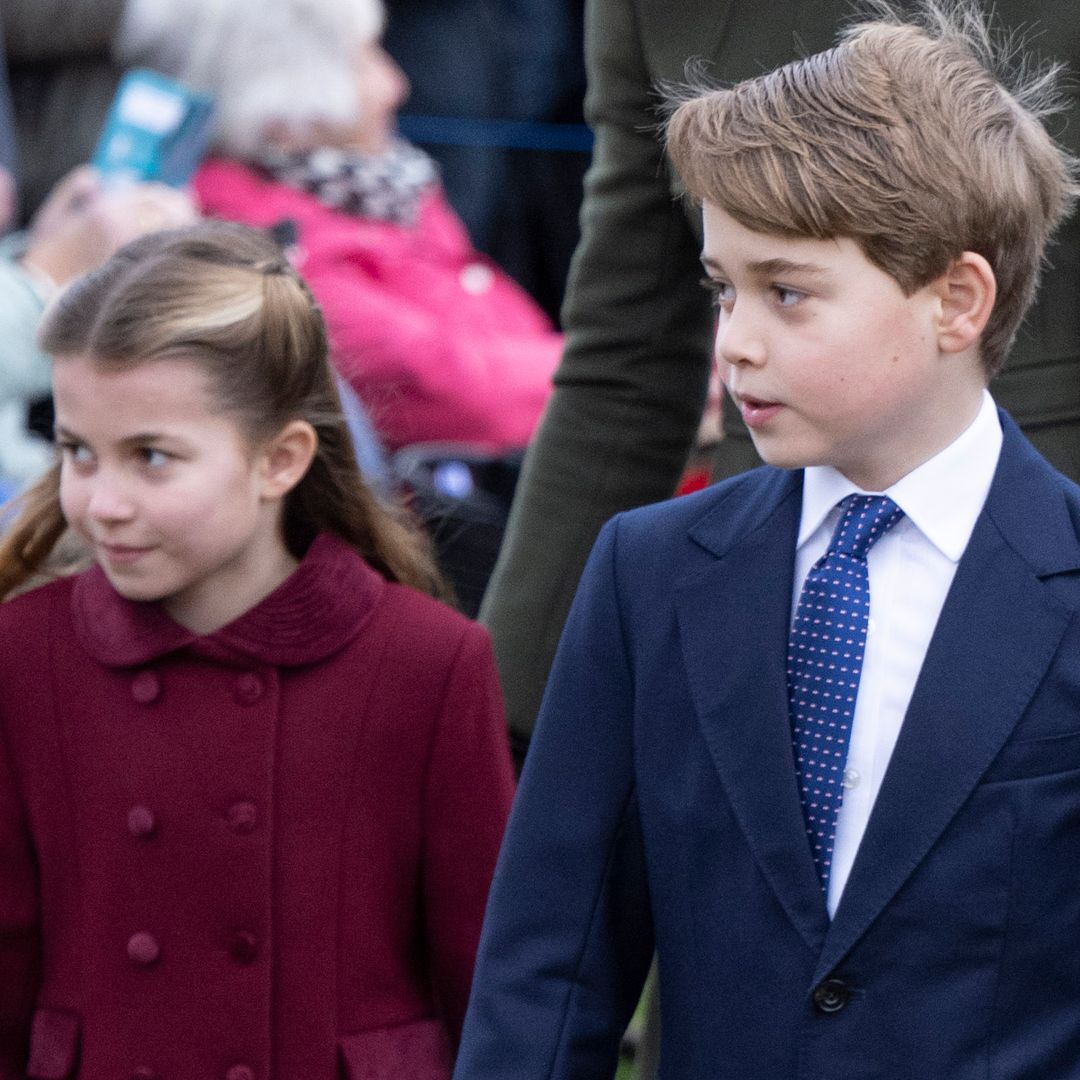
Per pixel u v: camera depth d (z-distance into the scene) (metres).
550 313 20.41
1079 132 7.85
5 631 8.29
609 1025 7.12
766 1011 6.57
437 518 13.85
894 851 6.37
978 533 6.54
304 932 7.98
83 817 8.11
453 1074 7.50
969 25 7.61
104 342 7.76
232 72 17.28
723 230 6.38
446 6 19.84
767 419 6.45
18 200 17.72
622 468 9.21
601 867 7.05
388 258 17.03
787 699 6.64
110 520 7.84
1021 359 8.00
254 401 7.99
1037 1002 6.39
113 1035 8.02
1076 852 6.36
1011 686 6.38
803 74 6.43
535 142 20.06
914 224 6.20
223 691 8.06
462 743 8.11
